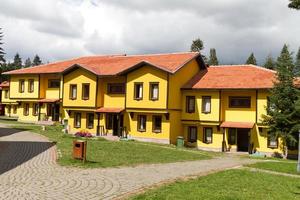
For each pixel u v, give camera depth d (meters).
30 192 13.37
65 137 35.91
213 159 28.42
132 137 45.34
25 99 59.50
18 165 19.09
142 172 19.11
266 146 41.06
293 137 37.50
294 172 24.19
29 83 59.44
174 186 15.24
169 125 43.34
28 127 46.53
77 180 15.98
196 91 44.66
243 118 42.59
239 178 18.47
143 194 13.46
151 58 49.94
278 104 38.28
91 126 49.66
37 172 17.44
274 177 20.28
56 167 19.05
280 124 38.28
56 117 57.31
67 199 12.64
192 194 13.74
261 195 14.56
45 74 57.81
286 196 14.85
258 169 24.00
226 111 43.53
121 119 46.91
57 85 57.72
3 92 72.38
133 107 45.09
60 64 59.25
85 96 49.59
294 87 38.50
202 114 44.19
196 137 44.84
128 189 14.60
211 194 13.94
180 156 27.94
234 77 44.59
